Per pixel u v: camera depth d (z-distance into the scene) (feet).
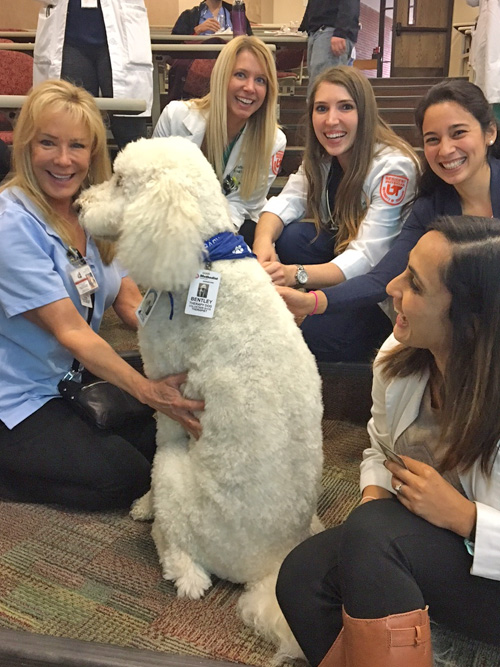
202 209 3.77
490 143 5.67
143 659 3.48
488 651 3.83
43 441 5.10
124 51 9.92
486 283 2.80
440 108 5.45
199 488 3.91
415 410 3.54
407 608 2.82
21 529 5.00
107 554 4.69
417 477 3.09
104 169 5.46
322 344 7.00
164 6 23.61
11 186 5.07
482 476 3.07
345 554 3.03
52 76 10.02
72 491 5.20
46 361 5.21
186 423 4.03
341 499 5.48
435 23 29.19
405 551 2.98
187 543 4.13
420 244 3.07
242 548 3.90
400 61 29.78
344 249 6.82
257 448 3.71
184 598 4.19
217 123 7.70
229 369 3.76
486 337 2.84
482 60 13.03
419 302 3.04
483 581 3.00
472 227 2.95
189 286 3.76
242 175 8.16
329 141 6.56
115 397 5.25
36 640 3.63
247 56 7.39
